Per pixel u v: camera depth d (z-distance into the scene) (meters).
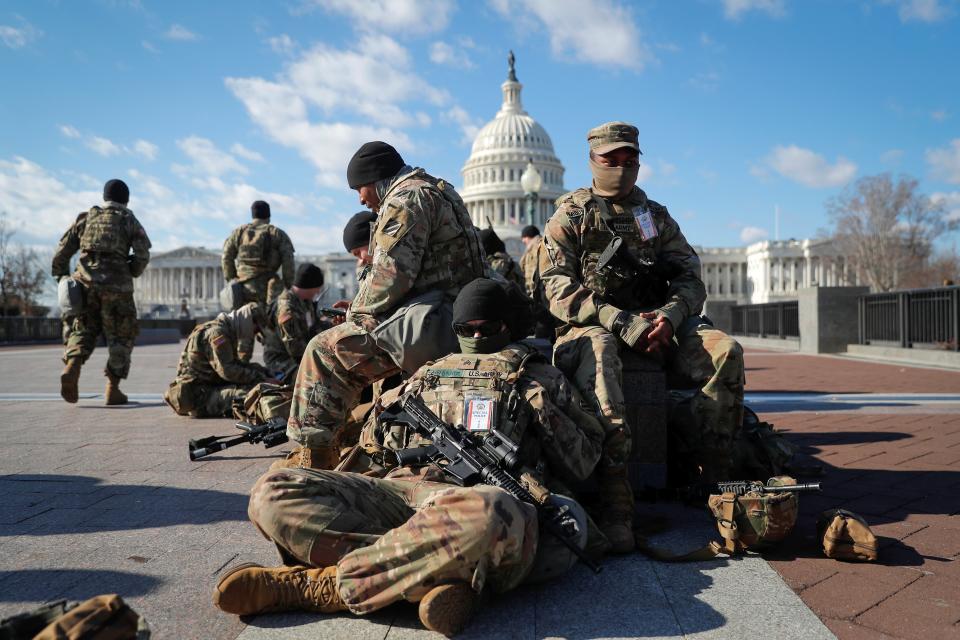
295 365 7.67
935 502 4.09
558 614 2.67
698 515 3.98
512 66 114.12
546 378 3.26
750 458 4.45
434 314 3.99
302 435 4.00
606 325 4.08
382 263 4.02
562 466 3.18
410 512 2.90
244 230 9.91
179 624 2.61
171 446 6.12
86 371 15.20
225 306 9.22
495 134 108.94
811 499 4.20
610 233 4.35
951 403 8.30
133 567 3.21
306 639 2.47
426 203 4.11
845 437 6.20
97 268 8.59
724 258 120.94
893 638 2.42
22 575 3.12
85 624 1.86
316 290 7.50
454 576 2.46
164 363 18.14
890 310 16.92
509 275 8.14
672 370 4.45
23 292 58.25
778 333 23.92
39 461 5.51
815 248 109.88
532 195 23.11
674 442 4.50
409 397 3.13
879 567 3.10
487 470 2.78
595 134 4.39
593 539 3.14
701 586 2.92
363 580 2.51
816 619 2.58
